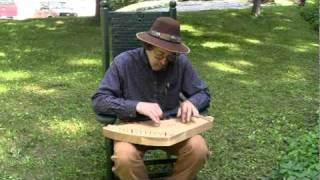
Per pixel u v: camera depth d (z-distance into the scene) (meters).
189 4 16.52
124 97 3.45
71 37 10.14
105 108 3.31
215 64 8.12
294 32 11.23
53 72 7.37
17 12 21.22
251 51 9.19
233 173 4.20
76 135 4.97
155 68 3.38
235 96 6.38
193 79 3.51
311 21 12.41
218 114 5.65
